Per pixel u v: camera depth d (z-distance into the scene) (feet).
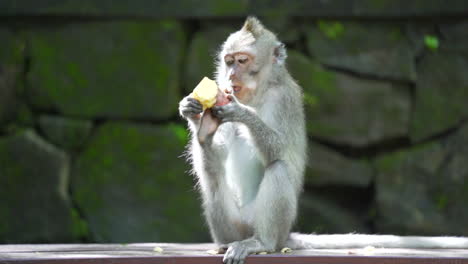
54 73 51.52
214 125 27.35
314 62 50.47
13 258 25.00
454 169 50.24
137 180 50.31
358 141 50.44
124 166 50.55
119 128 50.80
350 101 50.21
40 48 51.80
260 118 28.12
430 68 50.90
